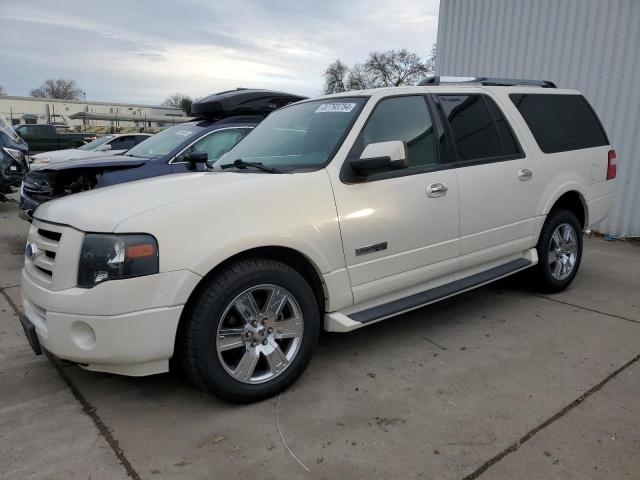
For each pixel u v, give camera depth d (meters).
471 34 9.45
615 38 7.50
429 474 2.42
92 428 2.82
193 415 2.93
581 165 4.96
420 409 2.96
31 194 6.57
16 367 3.55
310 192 3.16
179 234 2.70
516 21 8.70
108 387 3.27
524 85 4.95
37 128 28.89
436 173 3.76
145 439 2.71
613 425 2.78
